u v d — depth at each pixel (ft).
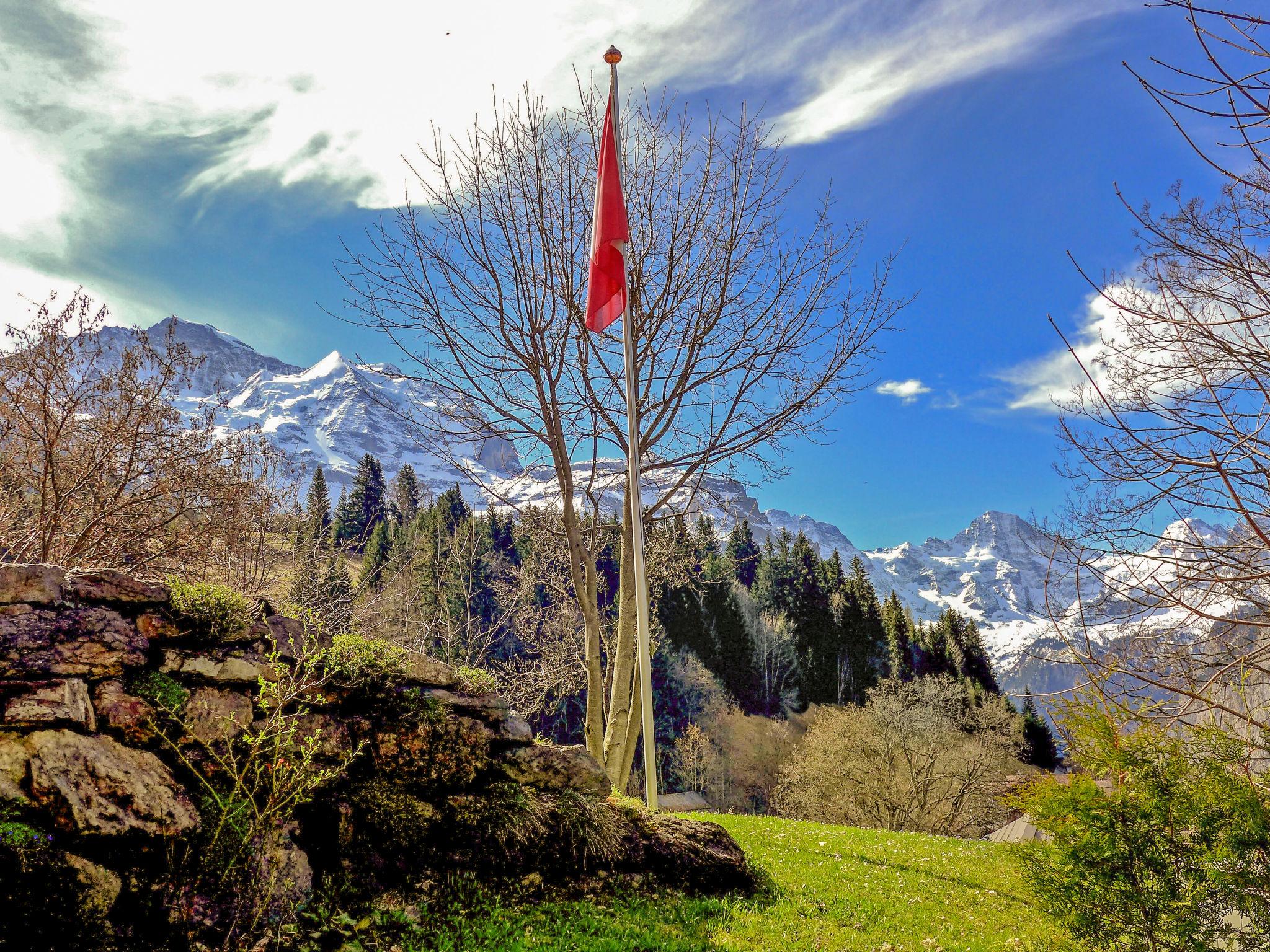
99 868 15.02
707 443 44.01
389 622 63.31
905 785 121.49
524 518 48.75
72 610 17.90
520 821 22.93
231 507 37.58
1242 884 16.60
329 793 20.29
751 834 39.73
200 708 18.48
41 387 29.22
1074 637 19.92
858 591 239.09
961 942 23.50
